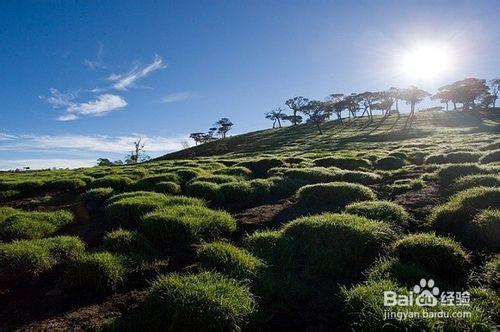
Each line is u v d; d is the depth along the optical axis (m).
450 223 10.93
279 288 7.80
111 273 8.36
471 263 8.67
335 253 9.16
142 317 6.85
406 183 18.23
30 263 9.20
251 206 16.02
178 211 12.27
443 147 35.91
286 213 14.02
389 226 10.65
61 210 16.09
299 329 6.78
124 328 6.69
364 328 6.34
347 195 14.86
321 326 6.82
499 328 6.25
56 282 8.81
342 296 7.54
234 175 23.19
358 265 9.06
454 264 8.38
